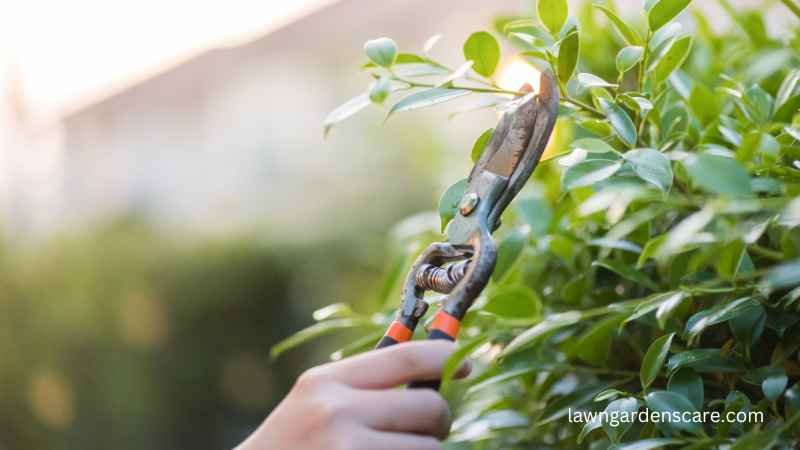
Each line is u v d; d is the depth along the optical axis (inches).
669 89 32.3
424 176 150.2
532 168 27.8
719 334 29.9
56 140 281.3
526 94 29.0
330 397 26.0
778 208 26.1
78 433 163.3
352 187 168.9
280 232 169.9
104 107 315.9
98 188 263.7
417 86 29.8
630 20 38.2
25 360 162.2
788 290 28.2
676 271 29.8
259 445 26.2
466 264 27.5
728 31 38.3
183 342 169.9
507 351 29.9
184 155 272.5
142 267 169.9
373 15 246.2
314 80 247.3
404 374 26.4
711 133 30.5
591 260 33.0
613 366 31.9
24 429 161.9
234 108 268.7
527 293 31.6
